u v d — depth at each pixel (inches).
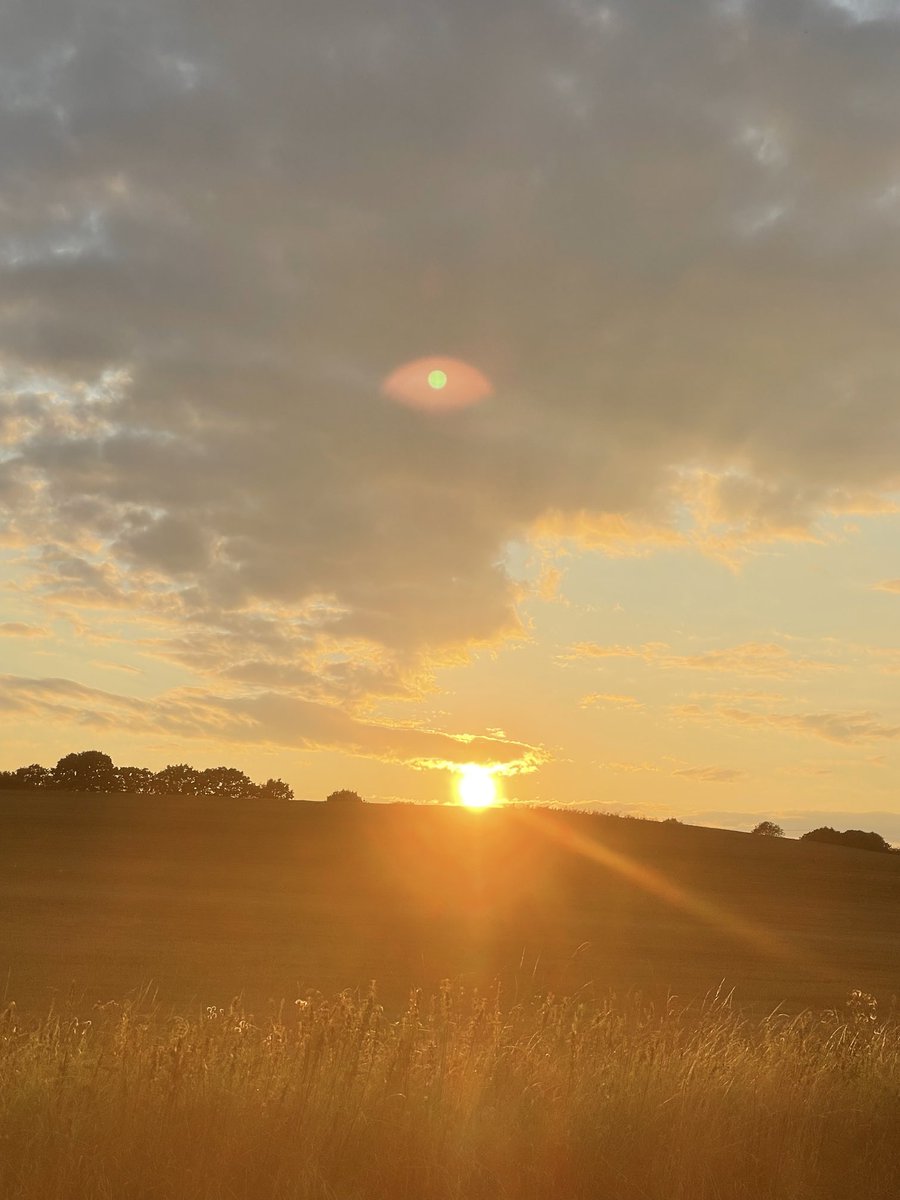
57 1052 263.9
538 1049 287.4
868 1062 303.3
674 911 1924.2
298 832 2635.3
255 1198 197.5
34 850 2290.8
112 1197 191.5
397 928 1536.7
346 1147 214.1
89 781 4933.6
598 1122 233.5
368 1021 281.4
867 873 2593.5
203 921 1520.7
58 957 1150.3
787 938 1684.3
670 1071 278.7
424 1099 239.1
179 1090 229.8
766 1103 258.7
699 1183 215.0
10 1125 214.5
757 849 2819.9
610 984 1119.6
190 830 2620.6
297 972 1103.6
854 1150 241.8
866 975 1331.2
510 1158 217.8
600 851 2600.9
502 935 1517.0
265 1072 249.3
